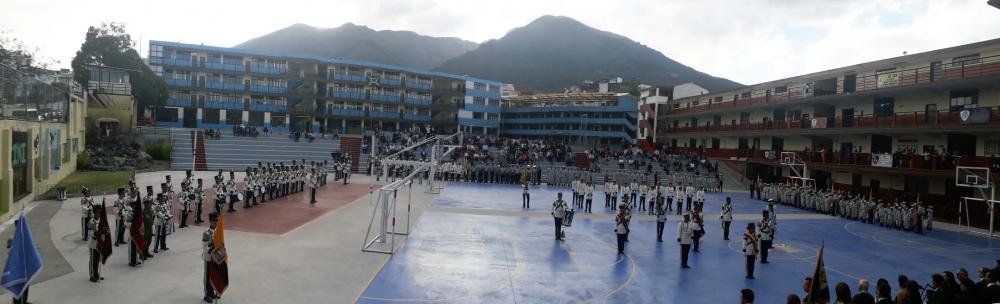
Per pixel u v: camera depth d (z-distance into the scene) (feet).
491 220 96.63
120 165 158.51
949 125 125.29
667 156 226.79
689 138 257.14
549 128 325.01
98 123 186.19
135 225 54.29
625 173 187.32
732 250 79.05
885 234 103.50
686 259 66.39
